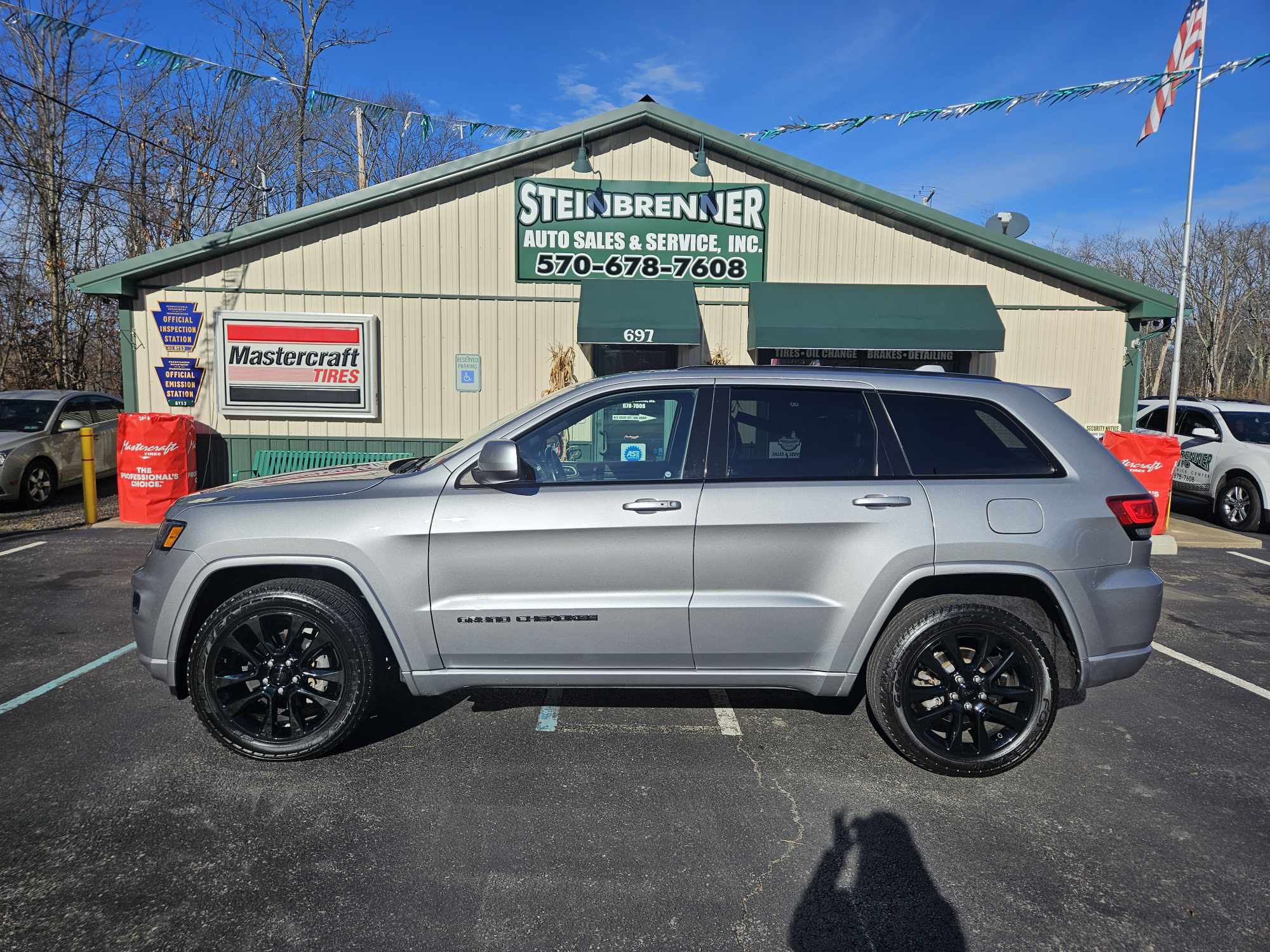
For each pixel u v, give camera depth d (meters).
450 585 3.69
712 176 11.17
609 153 11.07
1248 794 3.64
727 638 3.70
